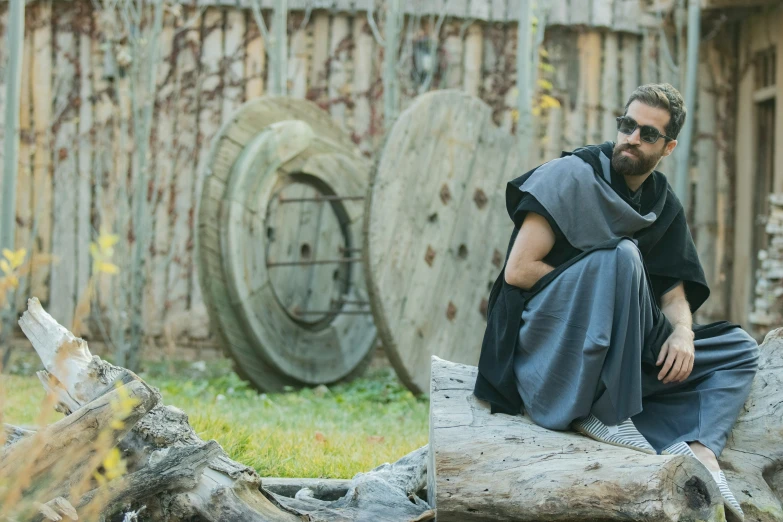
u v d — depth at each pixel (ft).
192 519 12.36
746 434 13.97
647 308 13.28
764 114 43.11
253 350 33.50
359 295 37.35
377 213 31.17
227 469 12.30
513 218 14.03
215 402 28.76
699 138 44.16
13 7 30.68
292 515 12.37
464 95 33.96
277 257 34.78
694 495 11.25
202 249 32.17
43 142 43.27
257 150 33.01
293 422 25.02
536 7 41.98
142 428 12.62
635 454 11.82
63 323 42.96
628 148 13.48
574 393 12.82
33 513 10.32
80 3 43.32
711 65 44.32
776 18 40.50
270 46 38.88
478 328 34.73
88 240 43.19
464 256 34.22
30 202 43.21
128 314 42.52
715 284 44.14
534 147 43.96
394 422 26.78
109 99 43.39
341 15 43.86
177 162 43.27
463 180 34.01
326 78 43.88
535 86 43.45
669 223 14.23
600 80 44.19
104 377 12.82
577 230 13.51
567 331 12.92
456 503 12.00
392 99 39.17
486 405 13.79
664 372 13.42
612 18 43.80
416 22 43.86
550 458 12.10
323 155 35.83
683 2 43.50
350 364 36.76
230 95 43.45
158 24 38.88
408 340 32.17
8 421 22.59
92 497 11.07
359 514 13.07
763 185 42.98
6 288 9.52
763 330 37.24
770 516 12.99
